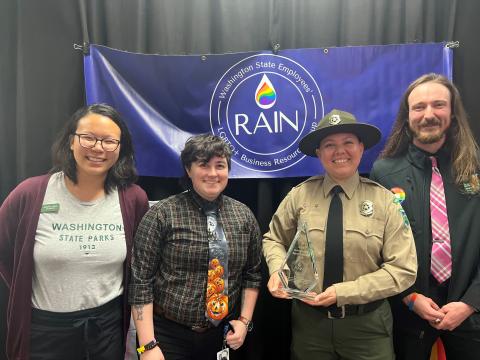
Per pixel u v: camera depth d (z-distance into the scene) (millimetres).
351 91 1563
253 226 1271
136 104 1584
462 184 1248
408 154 1342
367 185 1240
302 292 1122
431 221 1247
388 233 1150
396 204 1190
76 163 1130
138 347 1134
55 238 1104
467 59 1578
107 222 1169
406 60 1550
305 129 1577
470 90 1582
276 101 1578
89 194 1166
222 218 1209
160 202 1212
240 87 1586
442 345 1305
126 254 1186
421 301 1188
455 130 1308
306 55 1566
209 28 1630
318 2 1607
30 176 1609
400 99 1553
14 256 1142
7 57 1618
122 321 1231
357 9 1585
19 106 1593
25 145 1600
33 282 1138
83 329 1129
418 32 1581
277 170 1593
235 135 1598
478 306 1152
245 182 1696
